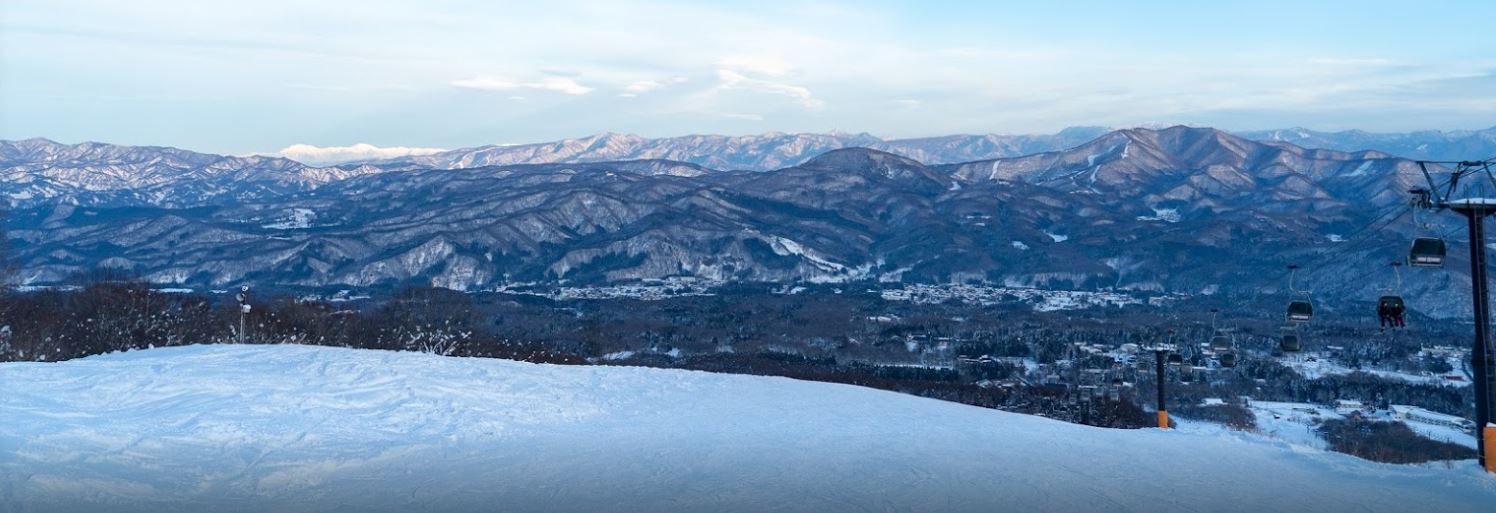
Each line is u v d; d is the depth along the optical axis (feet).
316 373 68.64
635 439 53.11
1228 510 38.70
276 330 140.97
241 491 37.11
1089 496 40.78
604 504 37.37
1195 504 39.70
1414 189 51.60
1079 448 54.44
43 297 148.05
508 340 173.47
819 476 43.68
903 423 65.41
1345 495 41.83
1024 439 57.67
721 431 57.57
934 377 193.57
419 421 54.54
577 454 47.55
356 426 51.67
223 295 259.80
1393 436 133.69
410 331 151.94
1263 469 47.78
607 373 84.12
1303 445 58.29
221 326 139.23
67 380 59.62
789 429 59.52
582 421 59.82
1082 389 148.36
